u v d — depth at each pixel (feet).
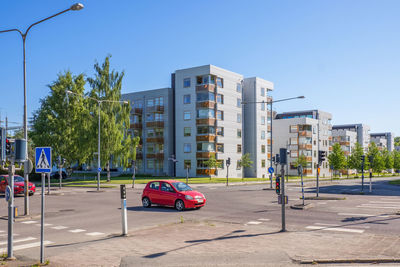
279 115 321.32
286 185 141.28
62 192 106.11
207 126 195.21
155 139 210.79
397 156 366.22
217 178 186.09
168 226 44.04
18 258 29.07
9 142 33.50
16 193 87.86
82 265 26.61
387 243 32.94
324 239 34.99
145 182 151.12
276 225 44.65
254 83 223.71
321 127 304.91
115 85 153.38
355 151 287.89
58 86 167.12
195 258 28.07
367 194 91.71
